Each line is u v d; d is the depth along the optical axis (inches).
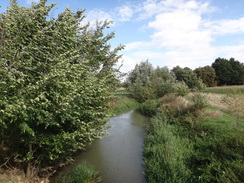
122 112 1019.9
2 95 168.1
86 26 355.9
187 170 295.9
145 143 478.9
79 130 253.1
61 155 303.7
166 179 282.0
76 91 228.7
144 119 837.8
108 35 404.5
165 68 1779.0
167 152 359.6
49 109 216.8
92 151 433.1
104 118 336.8
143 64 1754.4
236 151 293.9
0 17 199.8
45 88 202.4
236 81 2583.7
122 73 419.8
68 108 216.7
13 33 206.1
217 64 2701.8
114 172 337.1
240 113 470.9
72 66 215.8
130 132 609.0
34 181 264.5
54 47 237.1
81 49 315.9
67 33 254.1
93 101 287.1
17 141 231.9
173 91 1177.4
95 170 341.1
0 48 190.4
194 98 633.6
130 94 1520.7
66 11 256.2
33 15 210.5
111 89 395.5
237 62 2689.5
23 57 209.8
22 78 185.8
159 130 519.8
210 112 559.5
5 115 165.0
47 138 231.0
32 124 223.9
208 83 2452.0
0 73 175.2
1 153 246.2
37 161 262.8
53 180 293.3
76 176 288.2
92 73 308.2
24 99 182.5
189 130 480.4
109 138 541.6
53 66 203.9
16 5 220.8
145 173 331.0
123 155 415.2
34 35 207.9
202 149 354.9
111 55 414.3
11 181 235.3
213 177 257.8
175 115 656.4
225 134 379.9
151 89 1362.0
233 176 242.5
